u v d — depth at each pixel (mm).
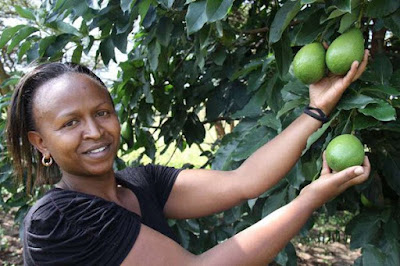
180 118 3113
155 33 2082
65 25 2271
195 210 1681
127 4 1735
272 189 2143
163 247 1182
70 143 1268
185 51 3068
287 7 1591
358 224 2254
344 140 1370
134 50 2811
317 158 1730
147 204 1554
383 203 2236
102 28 2283
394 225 2189
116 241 1173
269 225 1184
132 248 1172
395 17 1548
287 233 1186
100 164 1315
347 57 1419
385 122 1758
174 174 1724
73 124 1284
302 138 1533
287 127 1589
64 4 2057
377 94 1543
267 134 1864
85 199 1239
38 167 1530
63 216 1202
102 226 1178
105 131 1322
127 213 1235
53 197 1274
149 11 1983
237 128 2133
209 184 1655
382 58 1707
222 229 2998
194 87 3088
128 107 2836
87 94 1291
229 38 2494
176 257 1174
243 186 1592
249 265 1149
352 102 1449
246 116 2107
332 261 5059
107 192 1454
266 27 2518
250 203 2115
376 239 2221
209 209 1669
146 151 3172
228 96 2928
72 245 1176
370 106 1425
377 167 2158
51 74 1344
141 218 1484
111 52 2268
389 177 2094
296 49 2293
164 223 1552
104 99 1336
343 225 5156
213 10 1454
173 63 3012
